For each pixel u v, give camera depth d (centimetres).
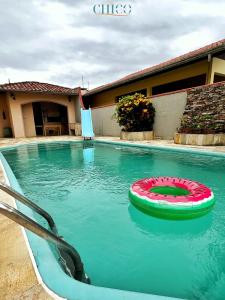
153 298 94
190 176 411
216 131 632
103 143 933
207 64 796
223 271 155
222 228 222
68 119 1533
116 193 341
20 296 100
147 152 683
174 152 606
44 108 1614
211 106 646
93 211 271
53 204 298
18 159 654
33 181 419
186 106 736
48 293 101
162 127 883
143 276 149
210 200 230
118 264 164
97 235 210
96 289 100
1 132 1355
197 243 195
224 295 132
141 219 244
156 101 895
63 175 461
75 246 190
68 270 125
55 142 1025
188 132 699
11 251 139
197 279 146
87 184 393
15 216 95
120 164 557
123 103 902
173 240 200
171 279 146
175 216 218
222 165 480
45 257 129
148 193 243
